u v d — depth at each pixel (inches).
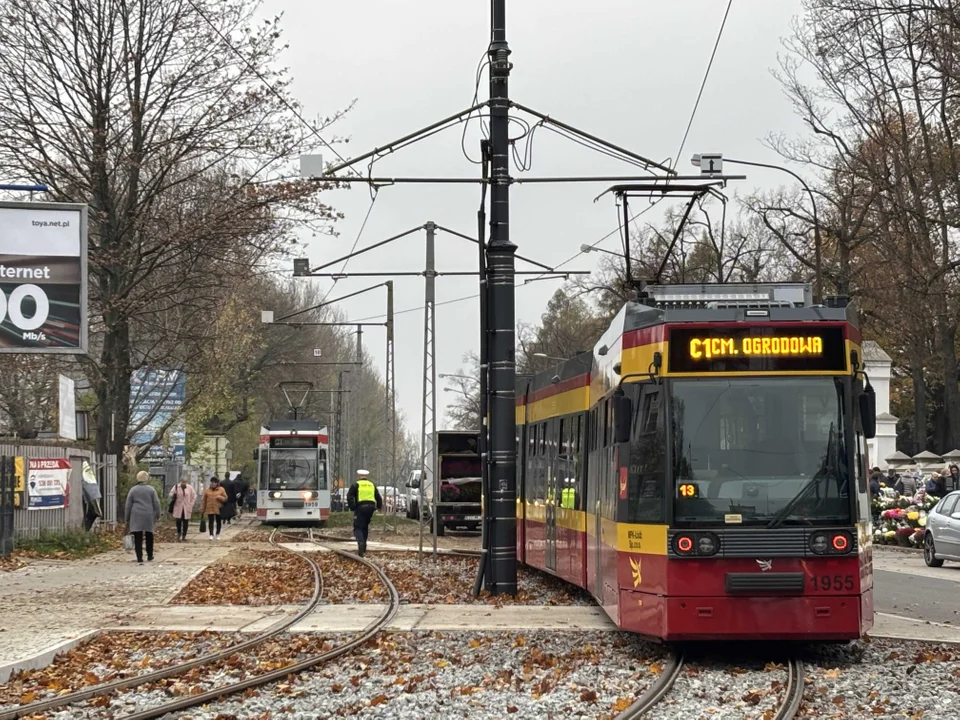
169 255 1396.4
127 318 1424.7
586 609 669.3
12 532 1010.1
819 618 461.7
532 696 407.2
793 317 487.8
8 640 525.7
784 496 471.5
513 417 760.3
